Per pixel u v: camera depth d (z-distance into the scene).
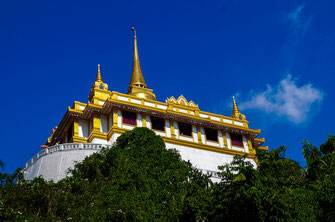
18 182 40.78
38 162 51.00
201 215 34.72
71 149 50.50
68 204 38.22
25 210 36.84
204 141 64.44
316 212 34.62
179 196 41.22
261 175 35.22
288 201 32.88
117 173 42.25
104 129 60.38
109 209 37.78
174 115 62.78
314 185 36.69
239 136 67.81
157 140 48.97
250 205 32.84
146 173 43.22
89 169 43.38
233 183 33.59
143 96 69.38
